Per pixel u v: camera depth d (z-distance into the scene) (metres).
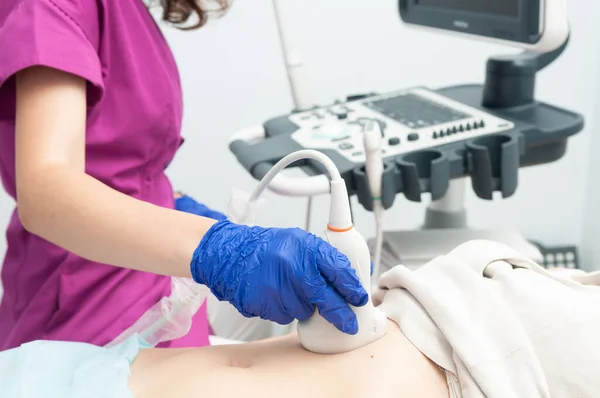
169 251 0.78
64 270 1.06
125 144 1.05
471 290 0.81
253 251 0.74
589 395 0.73
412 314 0.82
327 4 2.04
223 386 0.74
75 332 1.06
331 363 0.77
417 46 2.10
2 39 0.86
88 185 0.79
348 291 0.73
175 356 0.82
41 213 0.78
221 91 2.10
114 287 1.08
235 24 2.03
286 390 0.74
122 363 0.79
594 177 2.12
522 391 0.73
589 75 2.06
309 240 0.73
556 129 1.30
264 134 1.53
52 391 0.74
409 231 1.48
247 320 1.48
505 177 1.25
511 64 1.39
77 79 0.86
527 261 0.88
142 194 1.12
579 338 0.75
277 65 2.09
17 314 1.15
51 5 0.88
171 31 2.01
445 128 1.33
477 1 1.39
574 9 2.00
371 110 1.52
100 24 0.99
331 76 2.12
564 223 2.23
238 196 0.89
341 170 1.20
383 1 2.05
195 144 2.14
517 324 0.76
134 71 1.03
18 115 0.83
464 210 1.58
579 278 0.91
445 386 0.77
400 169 1.21
